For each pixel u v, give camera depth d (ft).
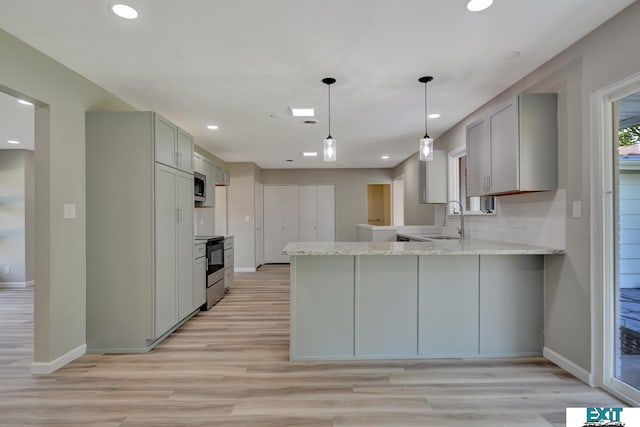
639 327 7.36
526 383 7.71
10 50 7.27
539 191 8.99
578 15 6.73
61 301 8.64
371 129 15.10
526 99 8.52
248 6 6.34
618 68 6.72
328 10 6.49
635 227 7.29
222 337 10.79
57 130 8.52
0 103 11.21
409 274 9.16
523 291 9.22
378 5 6.36
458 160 15.33
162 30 7.15
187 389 7.50
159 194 9.88
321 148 19.12
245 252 23.86
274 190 27.17
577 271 7.89
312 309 9.05
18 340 10.55
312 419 6.39
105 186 9.55
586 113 7.54
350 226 27.14
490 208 12.62
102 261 9.56
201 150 18.97
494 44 7.83
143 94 10.72
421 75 9.45
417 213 20.58
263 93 10.70
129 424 6.25
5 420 6.37
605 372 7.32
